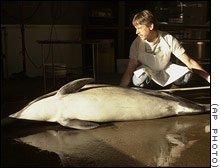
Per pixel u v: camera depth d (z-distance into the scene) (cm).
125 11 720
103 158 186
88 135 235
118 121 276
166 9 738
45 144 216
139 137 227
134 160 181
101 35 705
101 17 675
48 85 493
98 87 278
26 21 648
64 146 210
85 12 666
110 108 262
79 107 256
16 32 632
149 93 288
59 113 257
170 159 182
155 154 190
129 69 327
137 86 336
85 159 185
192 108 287
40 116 257
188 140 217
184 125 258
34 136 236
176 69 329
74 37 702
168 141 216
